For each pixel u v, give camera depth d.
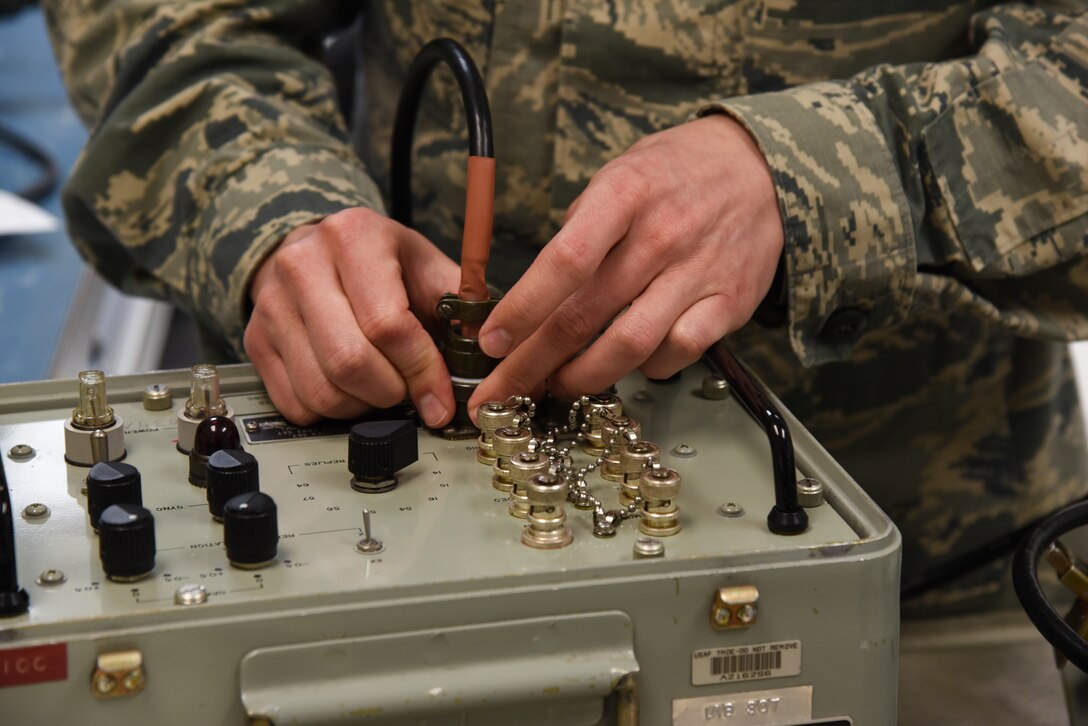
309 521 0.66
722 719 0.62
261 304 0.82
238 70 1.05
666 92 1.00
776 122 0.82
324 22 1.18
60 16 1.20
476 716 0.59
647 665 0.60
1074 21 0.89
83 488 0.69
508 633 0.58
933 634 1.05
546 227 1.05
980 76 0.87
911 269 0.84
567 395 0.77
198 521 0.65
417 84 0.91
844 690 0.63
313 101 1.07
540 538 0.63
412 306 0.85
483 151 0.77
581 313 0.74
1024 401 1.10
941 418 1.09
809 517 0.67
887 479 1.10
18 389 0.80
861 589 0.62
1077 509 0.76
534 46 1.01
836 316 0.85
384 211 0.97
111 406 0.80
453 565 0.61
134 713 0.55
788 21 0.97
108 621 0.54
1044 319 0.90
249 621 0.55
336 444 0.76
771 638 0.62
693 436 0.77
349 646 0.57
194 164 1.01
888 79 0.88
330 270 0.80
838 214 0.81
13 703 0.54
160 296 1.11
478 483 0.71
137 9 1.09
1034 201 0.86
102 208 1.05
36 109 2.01
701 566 0.60
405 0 1.07
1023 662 0.99
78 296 1.55
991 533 1.11
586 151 1.01
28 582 0.59
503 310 0.72
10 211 1.64
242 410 0.81
